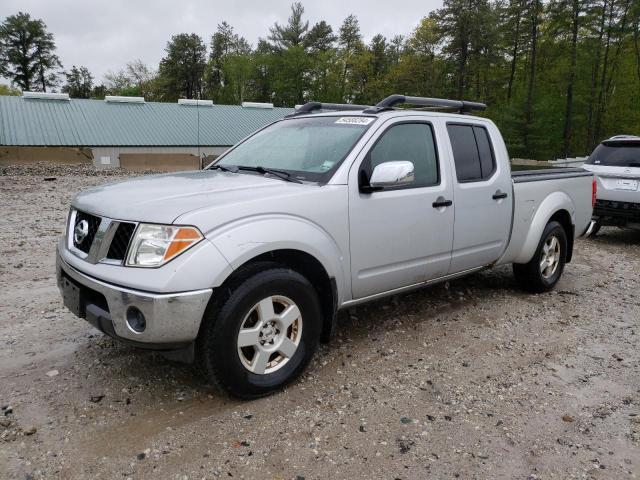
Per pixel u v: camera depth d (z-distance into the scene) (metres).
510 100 58.50
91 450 2.80
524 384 3.70
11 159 28.94
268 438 2.95
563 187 5.88
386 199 3.93
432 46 66.94
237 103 82.94
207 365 3.09
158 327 2.86
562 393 3.59
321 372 3.76
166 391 3.43
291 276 3.33
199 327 3.02
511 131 53.69
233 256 3.01
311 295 3.47
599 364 4.07
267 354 3.31
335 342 4.32
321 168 3.82
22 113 35.72
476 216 4.72
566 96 57.09
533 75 56.44
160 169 26.92
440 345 4.32
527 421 3.22
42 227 8.77
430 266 4.40
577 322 5.00
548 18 55.75
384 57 83.12
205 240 2.97
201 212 3.02
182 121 39.34
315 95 80.62
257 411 3.22
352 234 3.72
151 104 41.62
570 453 2.91
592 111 55.81
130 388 3.45
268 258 3.37
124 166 26.77
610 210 8.70
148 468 2.67
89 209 3.32
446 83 65.62
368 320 4.84
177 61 90.62
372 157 3.92
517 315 5.12
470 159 4.80
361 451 2.86
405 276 4.22
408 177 3.65
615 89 56.25
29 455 2.74
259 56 82.25
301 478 2.62
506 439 3.02
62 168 20.91
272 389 3.37
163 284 2.84
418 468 2.73
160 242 2.91
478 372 3.85
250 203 3.22
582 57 53.59
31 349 4.00
